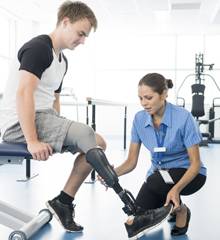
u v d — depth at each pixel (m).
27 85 1.21
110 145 5.86
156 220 1.35
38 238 1.52
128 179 2.89
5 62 6.89
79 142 1.28
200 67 6.37
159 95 1.50
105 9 6.04
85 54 7.86
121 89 7.91
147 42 7.78
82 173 1.55
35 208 2.01
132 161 1.70
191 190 1.63
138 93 1.54
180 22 6.86
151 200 1.64
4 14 6.54
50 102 1.44
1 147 1.22
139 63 7.82
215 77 7.49
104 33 7.62
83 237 1.54
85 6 1.33
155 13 6.36
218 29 7.26
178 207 1.45
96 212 1.94
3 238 1.52
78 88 7.89
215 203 2.17
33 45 1.27
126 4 5.77
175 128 1.56
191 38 7.65
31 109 1.20
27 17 6.80
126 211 1.35
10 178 2.86
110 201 2.17
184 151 1.63
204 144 5.83
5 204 1.58
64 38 1.34
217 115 7.33
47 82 1.38
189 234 1.61
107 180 1.26
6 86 1.41
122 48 7.85
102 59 7.90
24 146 1.24
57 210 1.58
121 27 7.19
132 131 1.72
